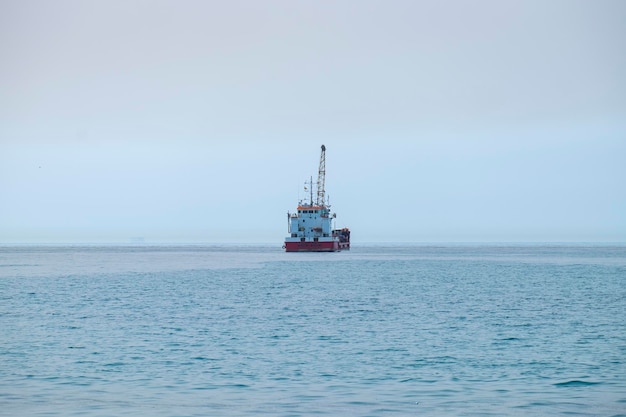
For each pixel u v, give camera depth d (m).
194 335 64.94
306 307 90.38
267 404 40.84
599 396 42.47
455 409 39.91
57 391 43.69
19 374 48.09
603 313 82.88
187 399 41.84
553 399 41.84
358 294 111.12
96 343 60.34
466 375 47.62
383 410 39.72
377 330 68.25
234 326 71.31
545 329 68.81
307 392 43.41
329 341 61.41
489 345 59.16
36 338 63.25
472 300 99.94
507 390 43.81
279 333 66.19
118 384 45.34
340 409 39.88
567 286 126.81
